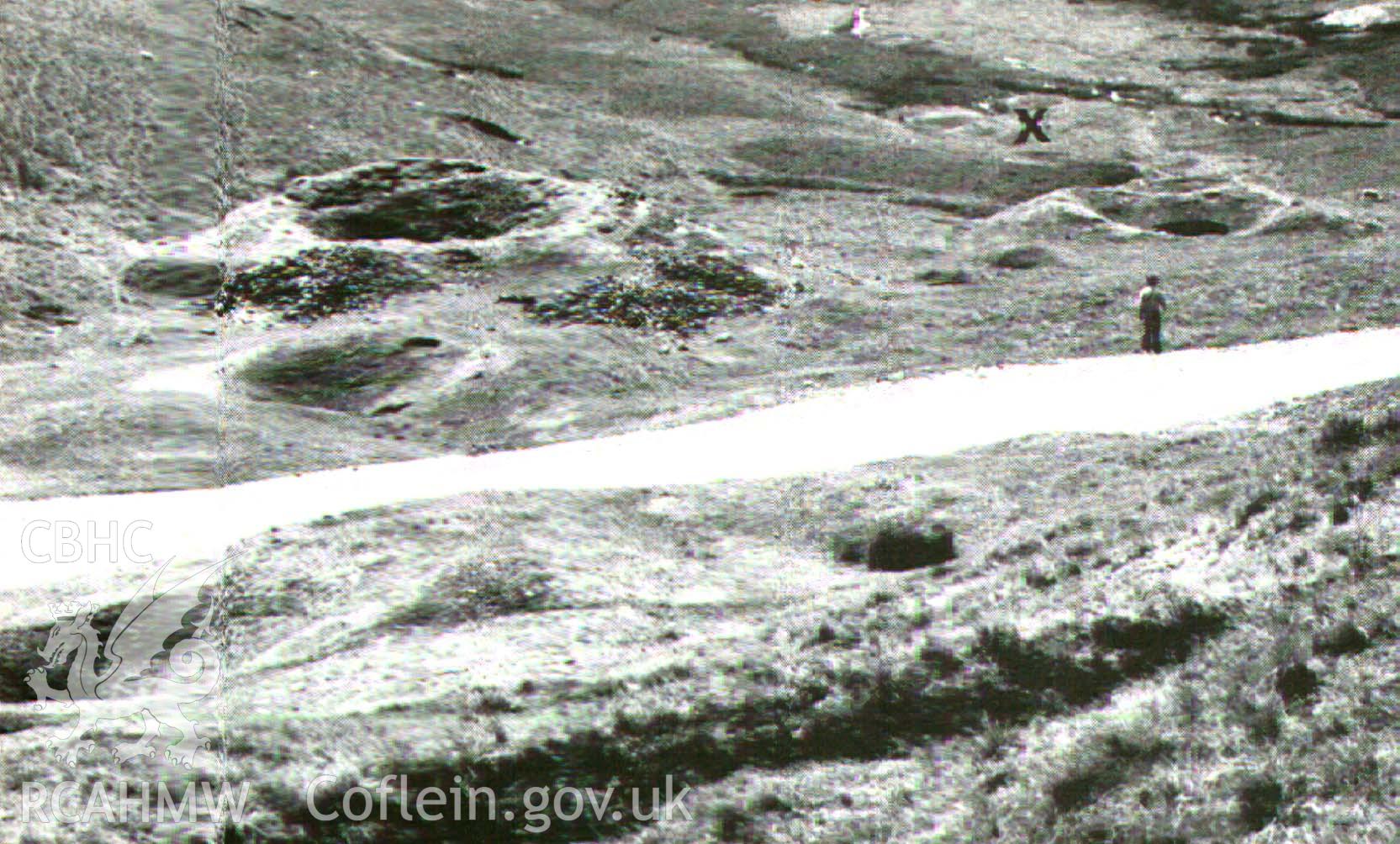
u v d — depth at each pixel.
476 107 74.56
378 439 35.69
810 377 38.47
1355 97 90.25
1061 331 41.09
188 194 58.50
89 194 57.28
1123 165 74.31
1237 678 11.81
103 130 62.47
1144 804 10.69
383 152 65.94
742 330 45.25
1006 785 11.79
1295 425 20.20
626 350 42.66
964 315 44.66
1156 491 18.48
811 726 13.30
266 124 66.06
